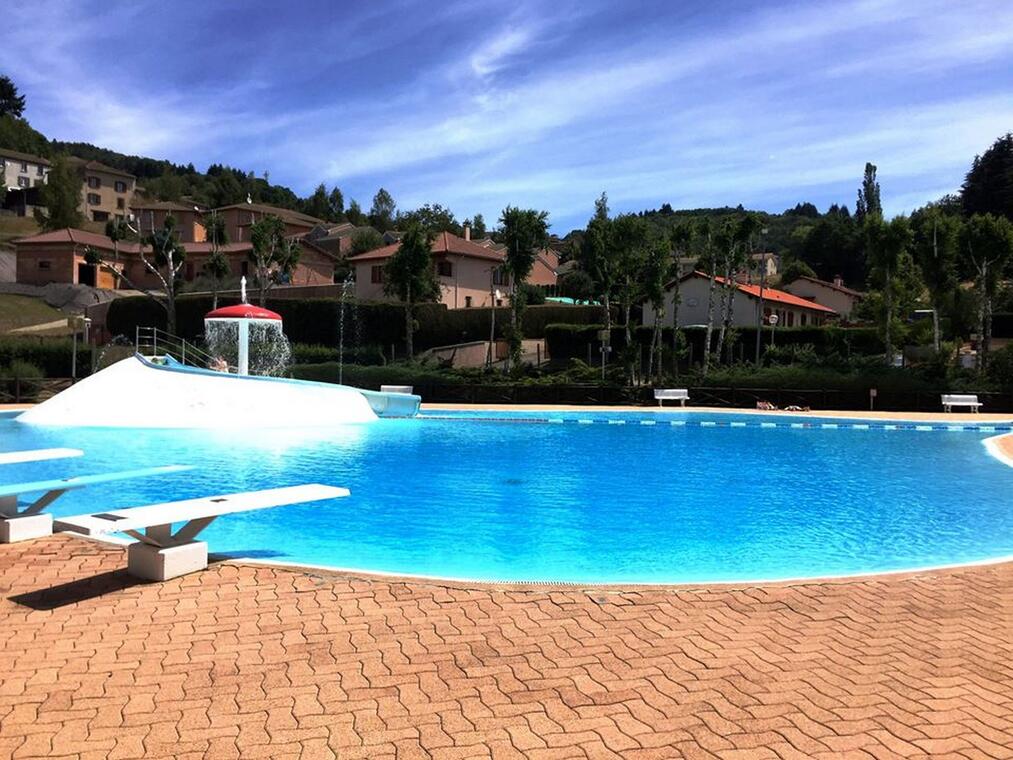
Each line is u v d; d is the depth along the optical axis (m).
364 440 17.39
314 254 64.06
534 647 4.32
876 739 3.29
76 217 83.50
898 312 36.25
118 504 9.84
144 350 30.67
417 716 3.44
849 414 26.58
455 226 102.56
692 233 34.84
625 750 3.15
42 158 103.25
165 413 18.70
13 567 5.86
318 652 4.20
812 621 4.87
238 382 19.78
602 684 3.83
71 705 3.51
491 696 3.66
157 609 4.89
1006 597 5.48
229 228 77.62
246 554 7.21
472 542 7.99
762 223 35.03
